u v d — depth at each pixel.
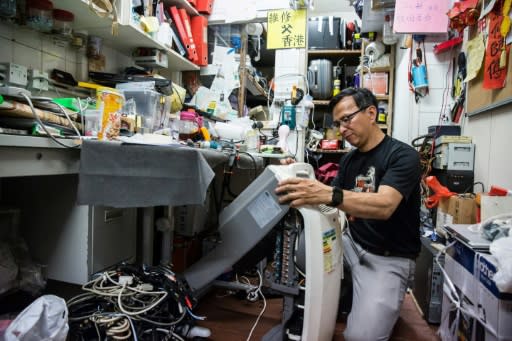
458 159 1.91
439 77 2.37
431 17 2.15
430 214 2.07
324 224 1.11
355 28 3.69
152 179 1.07
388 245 1.38
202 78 2.66
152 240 1.68
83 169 1.00
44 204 1.32
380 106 3.34
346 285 1.54
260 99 3.75
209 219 2.26
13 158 0.83
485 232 1.18
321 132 3.57
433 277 1.54
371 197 1.10
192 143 1.57
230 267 1.33
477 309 1.09
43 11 1.31
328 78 3.50
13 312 1.11
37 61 1.42
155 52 1.93
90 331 1.02
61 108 1.03
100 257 1.35
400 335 1.46
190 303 1.29
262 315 1.56
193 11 2.37
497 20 1.61
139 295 1.18
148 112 1.56
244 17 2.50
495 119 1.67
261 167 2.05
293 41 2.45
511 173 1.51
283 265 1.19
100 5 1.42
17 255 1.27
